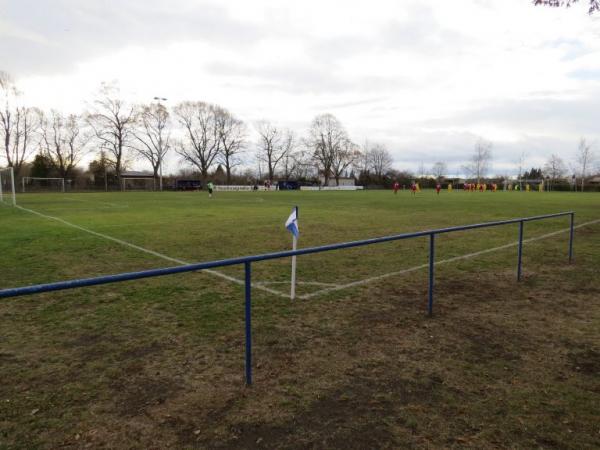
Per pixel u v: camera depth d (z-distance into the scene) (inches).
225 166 3378.4
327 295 259.6
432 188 3831.2
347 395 140.3
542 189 3110.2
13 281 290.4
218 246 441.7
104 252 400.8
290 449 111.7
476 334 197.2
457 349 179.5
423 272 325.1
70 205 1091.3
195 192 2383.1
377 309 233.0
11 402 136.3
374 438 116.6
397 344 184.4
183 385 147.3
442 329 203.3
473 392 143.0
